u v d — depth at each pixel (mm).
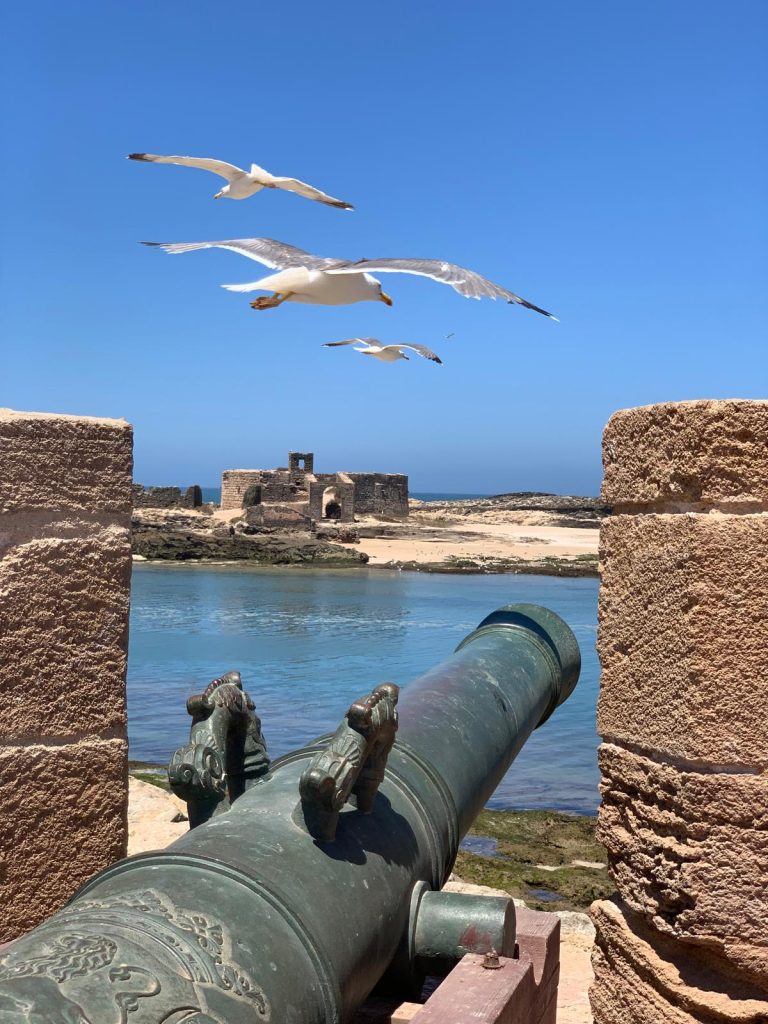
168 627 35562
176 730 19141
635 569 3785
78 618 4734
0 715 4570
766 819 3455
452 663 5938
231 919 3043
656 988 3730
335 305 6480
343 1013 3332
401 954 3961
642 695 3744
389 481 87188
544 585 53500
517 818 13375
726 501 3490
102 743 4816
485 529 83812
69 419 4688
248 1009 2777
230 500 83562
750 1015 3500
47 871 4707
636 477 3818
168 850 3402
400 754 4660
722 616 3477
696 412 3510
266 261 6461
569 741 18344
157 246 6223
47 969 2564
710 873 3498
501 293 5230
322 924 3301
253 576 57062
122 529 4848
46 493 4625
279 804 3844
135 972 2639
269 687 24203
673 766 3586
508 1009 3691
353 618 38562
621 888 3863
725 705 3482
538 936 4430
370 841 3881
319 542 66438
